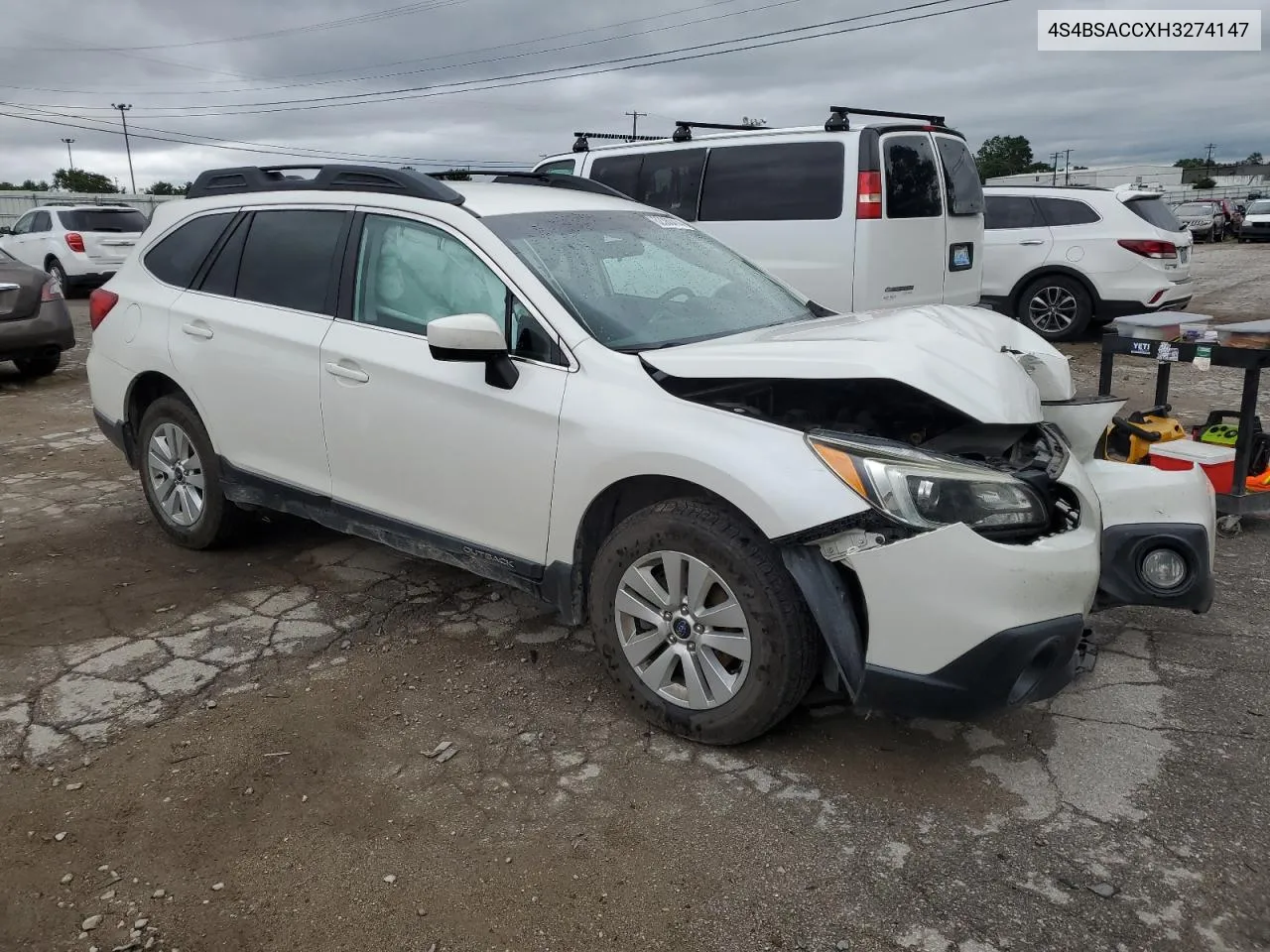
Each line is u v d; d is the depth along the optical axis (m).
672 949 2.36
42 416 8.30
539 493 3.37
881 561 2.75
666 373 3.10
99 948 2.38
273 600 4.33
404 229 3.86
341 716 3.38
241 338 4.28
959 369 3.04
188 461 4.74
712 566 2.98
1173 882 2.53
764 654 2.93
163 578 4.59
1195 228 34.97
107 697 3.51
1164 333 5.18
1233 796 2.87
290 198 4.31
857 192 7.22
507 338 3.48
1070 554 2.80
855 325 3.48
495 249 3.55
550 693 3.52
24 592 4.43
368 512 3.96
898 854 2.66
